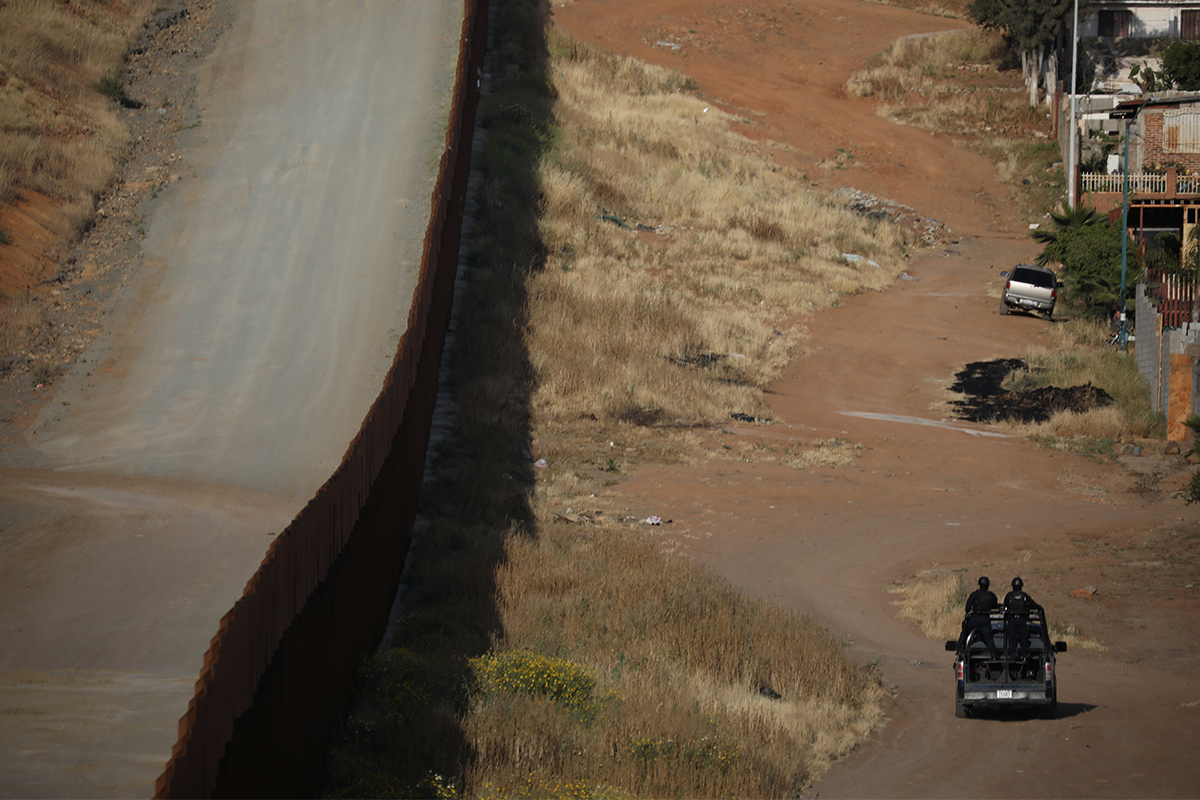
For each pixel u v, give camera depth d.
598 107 187.75
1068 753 36.50
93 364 78.19
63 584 46.16
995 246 171.00
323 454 65.81
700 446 91.38
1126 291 130.50
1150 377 104.81
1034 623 42.44
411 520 61.44
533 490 77.31
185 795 18.53
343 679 35.16
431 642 45.09
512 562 58.09
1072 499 83.06
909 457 92.19
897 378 115.56
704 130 193.62
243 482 61.56
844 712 42.09
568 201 141.38
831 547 71.62
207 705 19.91
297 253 96.62
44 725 30.00
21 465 63.72
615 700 39.94
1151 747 36.75
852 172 195.38
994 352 123.75
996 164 199.75
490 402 91.50
